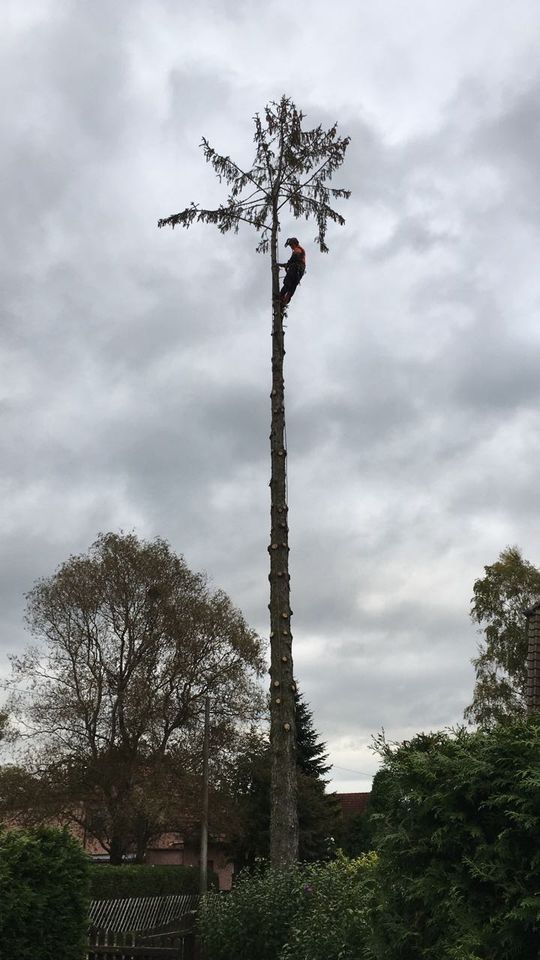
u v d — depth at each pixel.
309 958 11.03
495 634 47.31
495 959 5.71
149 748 44.22
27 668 43.69
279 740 15.28
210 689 45.59
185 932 17.27
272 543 16.30
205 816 43.16
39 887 13.11
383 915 6.63
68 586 44.09
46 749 43.19
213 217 18.59
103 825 44.06
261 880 14.73
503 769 6.11
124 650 44.56
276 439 16.94
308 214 18.56
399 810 6.77
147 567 44.91
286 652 15.67
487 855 5.99
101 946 17.25
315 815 51.00
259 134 18.62
